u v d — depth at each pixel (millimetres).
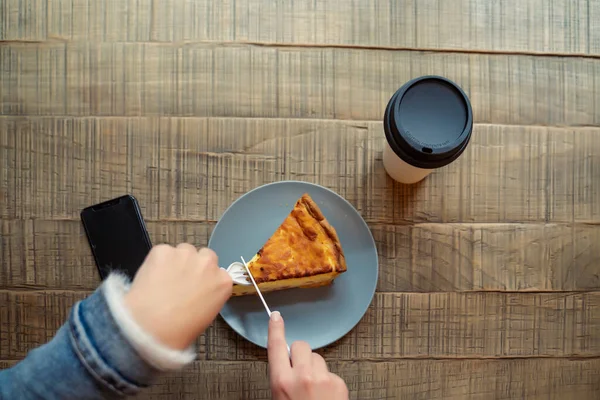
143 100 953
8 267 935
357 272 912
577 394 959
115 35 957
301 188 912
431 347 949
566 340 963
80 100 951
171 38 958
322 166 958
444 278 955
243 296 902
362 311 902
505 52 980
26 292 932
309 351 712
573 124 981
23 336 927
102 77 953
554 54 984
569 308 966
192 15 960
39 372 532
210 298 614
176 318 568
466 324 955
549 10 976
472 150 969
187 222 944
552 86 981
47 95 951
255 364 929
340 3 968
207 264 629
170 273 600
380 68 968
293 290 913
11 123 947
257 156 954
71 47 955
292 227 882
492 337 957
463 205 964
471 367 952
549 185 974
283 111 959
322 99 962
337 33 967
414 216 960
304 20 966
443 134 788
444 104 792
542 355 960
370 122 963
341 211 912
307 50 964
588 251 973
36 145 946
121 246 912
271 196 911
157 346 530
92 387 524
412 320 949
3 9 954
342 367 938
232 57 958
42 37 955
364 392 939
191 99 954
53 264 936
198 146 951
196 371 926
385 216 958
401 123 789
